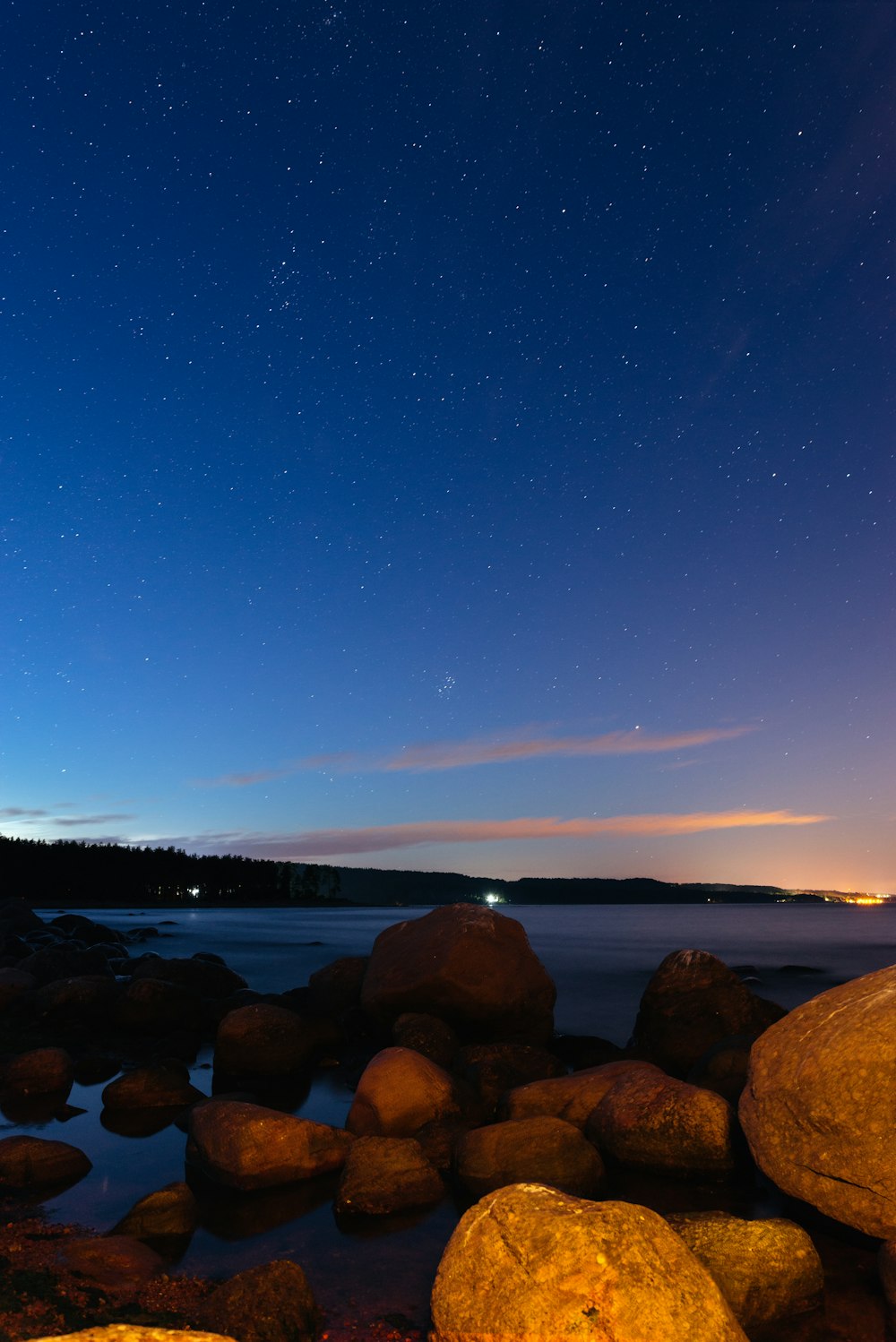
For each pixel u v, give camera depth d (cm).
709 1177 800
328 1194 779
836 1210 639
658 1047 1258
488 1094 1032
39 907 7862
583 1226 484
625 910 14912
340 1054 1408
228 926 6412
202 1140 834
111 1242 639
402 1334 534
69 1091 1175
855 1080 644
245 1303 532
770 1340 530
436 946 1439
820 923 8962
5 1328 511
